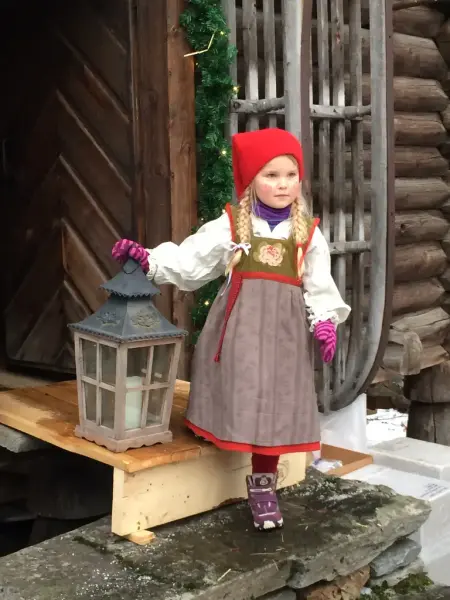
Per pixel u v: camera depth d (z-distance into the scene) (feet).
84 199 12.75
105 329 8.06
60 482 11.76
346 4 14.07
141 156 11.93
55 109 12.94
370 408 21.77
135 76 11.82
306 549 8.13
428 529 10.82
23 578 7.46
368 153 14.70
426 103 16.11
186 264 8.32
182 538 8.29
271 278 8.21
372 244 13.04
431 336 16.34
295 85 11.35
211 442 8.63
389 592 9.29
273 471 8.52
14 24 13.39
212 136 11.66
